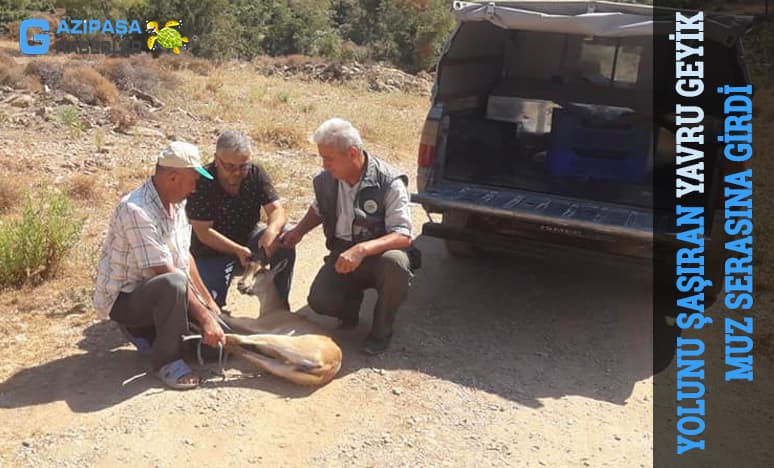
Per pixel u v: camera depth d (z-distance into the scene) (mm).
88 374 4230
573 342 5078
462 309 5488
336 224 4504
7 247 5434
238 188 4785
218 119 12547
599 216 5160
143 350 4312
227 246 4754
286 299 4883
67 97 11742
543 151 6625
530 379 4527
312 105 14766
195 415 3816
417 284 5910
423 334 4988
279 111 13969
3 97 11625
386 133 12570
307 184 8766
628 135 5914
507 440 3857
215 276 4805
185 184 4004
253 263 4719
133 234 3961
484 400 4215
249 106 14125
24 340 4656
